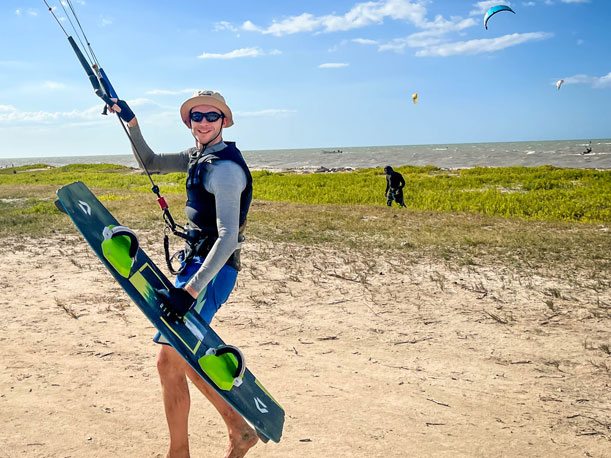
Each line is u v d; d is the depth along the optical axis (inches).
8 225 457.1
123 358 162.6
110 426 121.3
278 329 193.6
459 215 528.7
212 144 93.8
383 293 240.1
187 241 95.0
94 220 86.7
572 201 688.4
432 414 130.6
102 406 131.1
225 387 83.2
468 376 153.8
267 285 253.6
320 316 208.7
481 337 185.3
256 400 89.4
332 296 235.9
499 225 451.2
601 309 212.4
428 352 172.4
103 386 142.6
